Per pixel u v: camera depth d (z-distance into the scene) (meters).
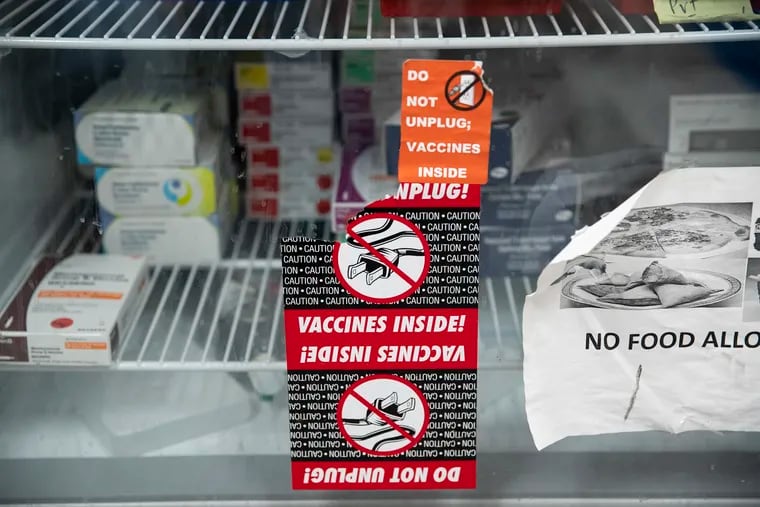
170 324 1.18
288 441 1.10
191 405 1.17
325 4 1.08
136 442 1.10
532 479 1.07
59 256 1.20
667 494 1.06
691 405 1.04
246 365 1.11
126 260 1.20
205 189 1.17
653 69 1.11
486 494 1.07
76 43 0.97
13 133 1.09
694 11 0.94
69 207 1.19
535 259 1.14
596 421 1.06
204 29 1.08
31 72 1.12
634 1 0.97
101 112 1.13
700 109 1.08
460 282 0.99
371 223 0.97
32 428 1.12
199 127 1.17
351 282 0.99
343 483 1.07
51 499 1.07
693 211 0.96
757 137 1.08
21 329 1.06
